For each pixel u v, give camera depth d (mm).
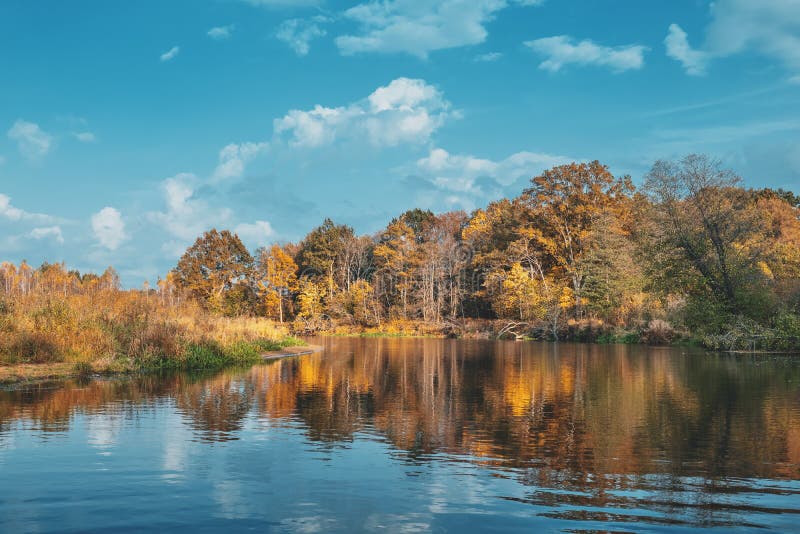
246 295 81312
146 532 5656
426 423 11281
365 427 10852
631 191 66188
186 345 22969
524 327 60062
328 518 6059
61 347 19984
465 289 75938
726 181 35688
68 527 5766
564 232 66125
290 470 7824
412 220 97500
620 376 20297
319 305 78250
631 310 52438
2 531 5645
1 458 8281
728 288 34719
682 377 19781
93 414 11867
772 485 7254
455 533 5676
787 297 34688
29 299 23719
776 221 65250
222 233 81688
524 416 12141
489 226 78375
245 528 5773
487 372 21922
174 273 80000
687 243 35812
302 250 91500
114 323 23688
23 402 13289
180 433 10102
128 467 7883
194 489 6977
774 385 17375
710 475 7699
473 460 8438
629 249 55281
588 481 7414
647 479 7512
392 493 6887
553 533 5688
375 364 25641
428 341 53250
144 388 15977
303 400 14195
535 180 65875
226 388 16234
